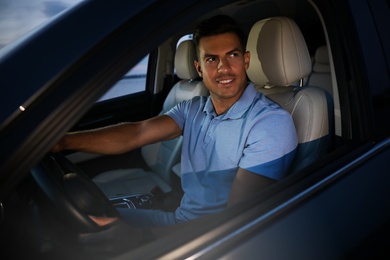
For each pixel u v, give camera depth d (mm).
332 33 1185
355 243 1044
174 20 768
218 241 814
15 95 664
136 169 2682
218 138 1355
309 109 1478
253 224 873
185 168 1471
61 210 904
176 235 819
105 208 1028
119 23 735
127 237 913
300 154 1471
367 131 1203
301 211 946
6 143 625
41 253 837
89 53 698
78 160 2617
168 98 2994
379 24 1282
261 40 1557
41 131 639
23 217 913
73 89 667
